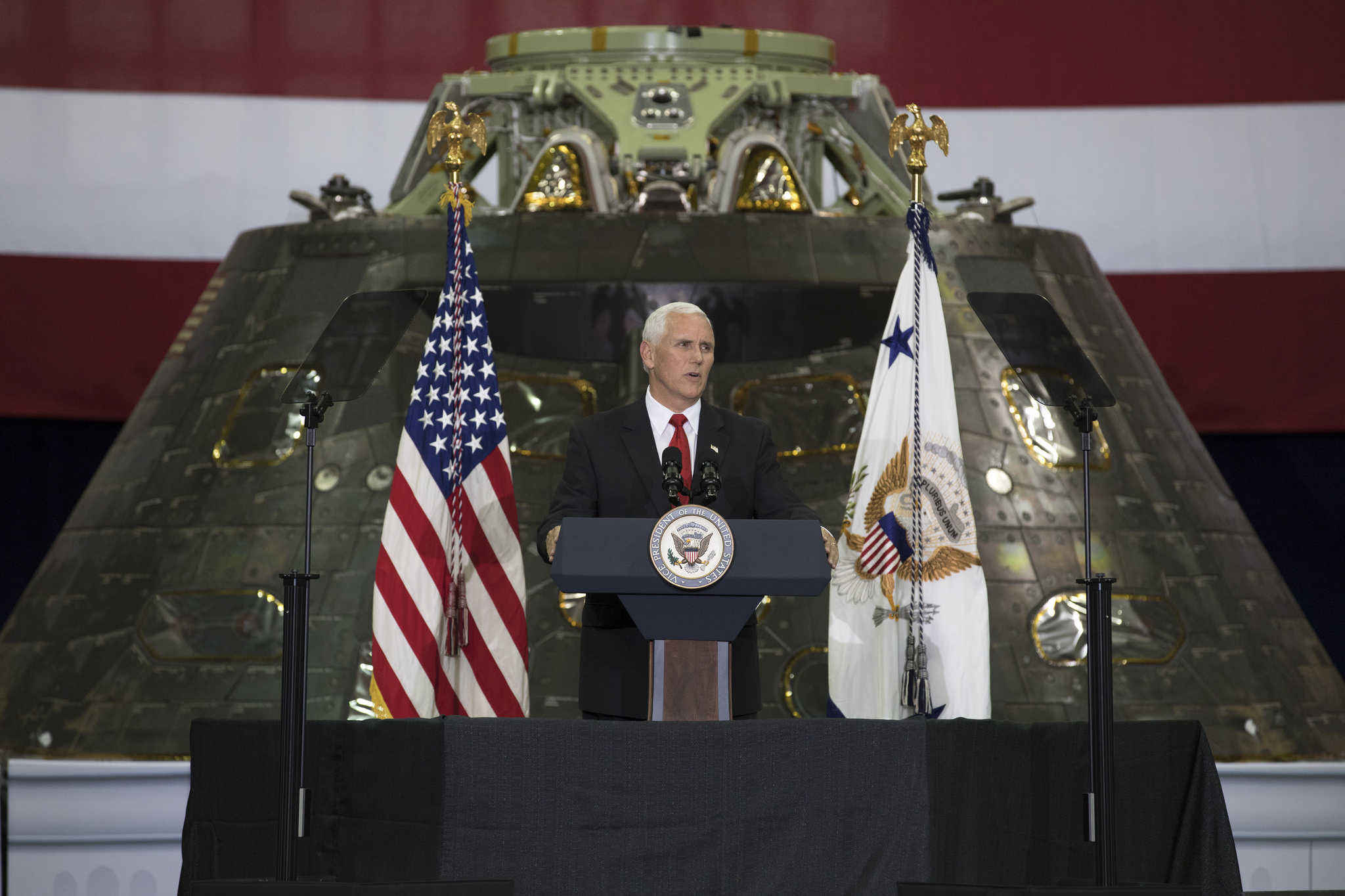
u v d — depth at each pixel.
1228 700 13.67
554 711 13.00
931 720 8.17
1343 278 18.53
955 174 19.09
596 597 9.62
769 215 15.22
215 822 8.12
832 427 14.34
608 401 14.48
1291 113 18.64
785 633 13.48
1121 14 18.86
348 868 7.96
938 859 8.02
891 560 11.13
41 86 18.20
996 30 19.06
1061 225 19.02
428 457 11.05
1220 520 15.17
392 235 15.20
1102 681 8.11
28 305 18.16
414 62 18.84
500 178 16.72
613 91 15.88
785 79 16.12
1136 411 15.25
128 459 15.15
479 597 11.06
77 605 14.15
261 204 18.64
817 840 7.97
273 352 14.77
